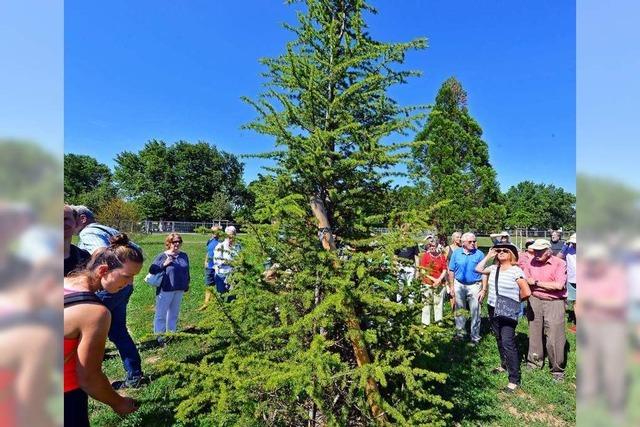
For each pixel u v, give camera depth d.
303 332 2.75
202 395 2.55
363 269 2.53
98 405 3.77
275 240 2.90
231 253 3.01
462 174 19.62
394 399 2.89
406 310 2.90
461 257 6.07
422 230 2.75
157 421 3.56
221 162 62.34
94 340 1.94
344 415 2.68
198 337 2.77
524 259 5.36
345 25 3.30
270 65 3.23
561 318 4.88
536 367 5.09
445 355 5.22
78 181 58.88
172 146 60.69
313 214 3.07
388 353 2.81
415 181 3.19
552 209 59.78
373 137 2.89
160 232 40.72
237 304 2.74
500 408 4.04
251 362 2.61
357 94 3.02
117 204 27.09
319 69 3.22
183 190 59.38
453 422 3.72
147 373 4.49
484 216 19.47
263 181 3.24
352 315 2.67
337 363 2.30
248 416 2.61
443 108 22.69
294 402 2.80
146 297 8.64
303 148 2.83
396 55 2.97
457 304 6.12
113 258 2.50
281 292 2.89
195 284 10.24
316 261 2.86
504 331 4.60
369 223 2.97
